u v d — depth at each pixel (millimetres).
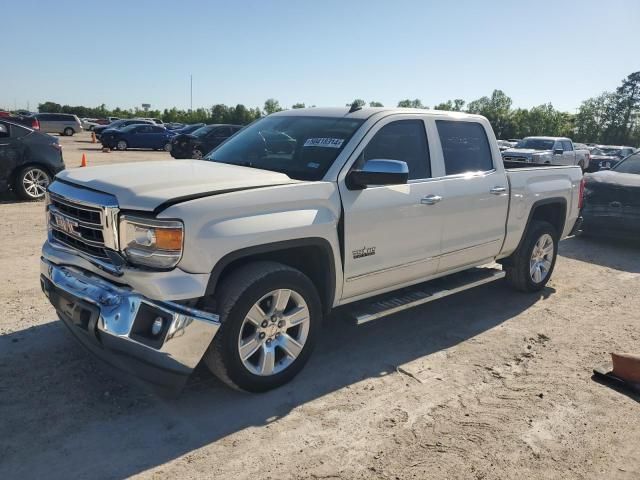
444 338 4840
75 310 3434
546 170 6000
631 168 9844
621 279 7051
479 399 3779
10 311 4855
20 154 10336
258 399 3625
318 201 3727
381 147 4285
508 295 6148
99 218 3289
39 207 9914
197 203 3182
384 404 3650
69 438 3100
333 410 3543
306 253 3930
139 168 3865
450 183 4730
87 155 25391
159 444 3094
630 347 4801
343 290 4059
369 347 4574
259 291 3422
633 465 3131
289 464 2986
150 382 3258
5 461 2873
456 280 5246
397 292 4793
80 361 3988
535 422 3514
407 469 2988
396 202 4223
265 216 3443
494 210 5219
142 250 3143
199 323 3176
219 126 21984
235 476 2865
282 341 3707
